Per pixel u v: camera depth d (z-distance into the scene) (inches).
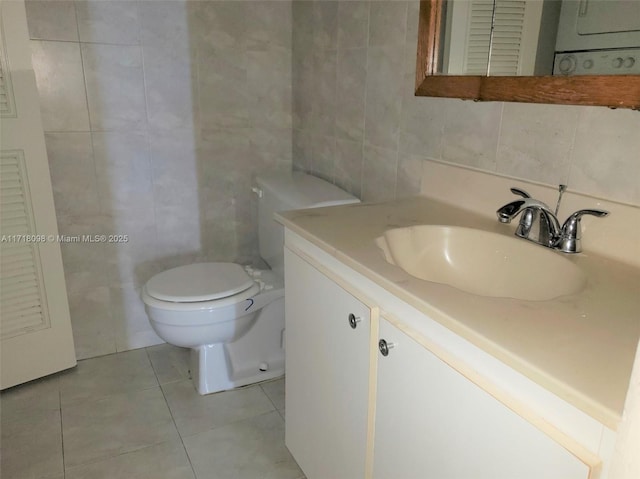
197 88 82.6
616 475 20.1
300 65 84.8
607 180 40.2
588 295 32.9
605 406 21.7
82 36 73.1
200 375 75.6
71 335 80.0
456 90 49.8
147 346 90.4
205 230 89.7
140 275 86.7
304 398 54.7
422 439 35.6
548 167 44.8
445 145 55.7
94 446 65.2
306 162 87.5
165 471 61.2
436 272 47.3
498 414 28.4
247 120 87.6
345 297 43.1
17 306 73.4
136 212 83.5
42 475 60.3
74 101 74.9
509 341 27.0
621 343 26.9
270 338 79.7
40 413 71.5
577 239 40.9
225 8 81.0
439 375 32.8
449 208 54.5
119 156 80.0
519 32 43.2
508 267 44.1
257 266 94.3
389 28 61.5
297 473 61.2
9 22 64.1
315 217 51.1
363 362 41.8
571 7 39.0
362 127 69.6
